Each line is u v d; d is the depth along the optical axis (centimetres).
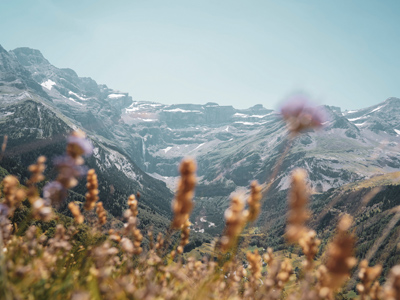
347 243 161
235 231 229
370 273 221
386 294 181
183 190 212
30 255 288
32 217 248
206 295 278
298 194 170
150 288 206
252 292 266
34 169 223
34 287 242
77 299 167
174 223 214
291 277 220
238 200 231
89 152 213
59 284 256
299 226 167
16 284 230
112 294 221
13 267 241
